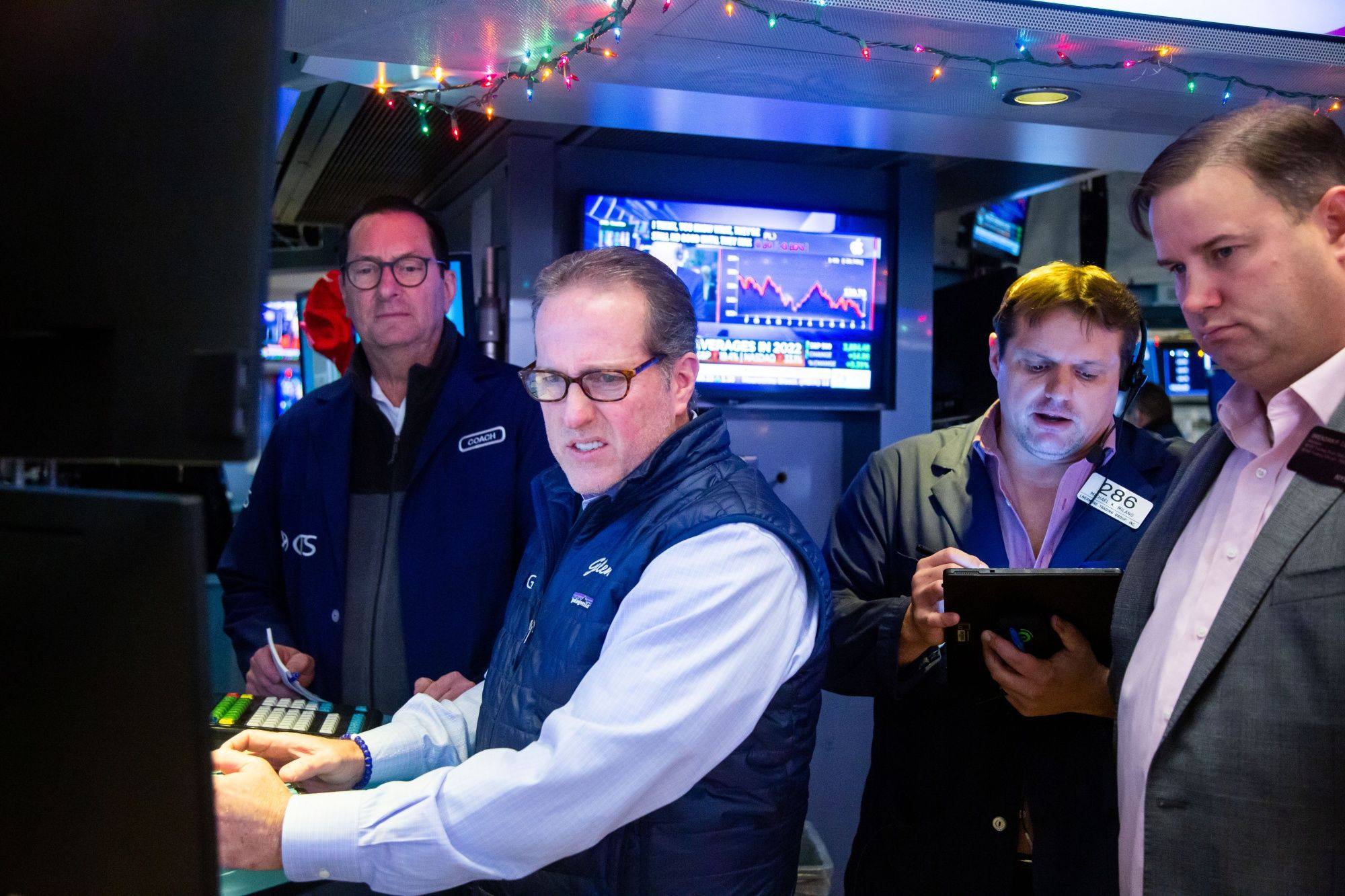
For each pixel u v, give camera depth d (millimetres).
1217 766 984
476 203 3492
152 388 584
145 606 582
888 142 2791
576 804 1035
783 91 2297
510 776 1050
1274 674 959
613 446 1210
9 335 609
